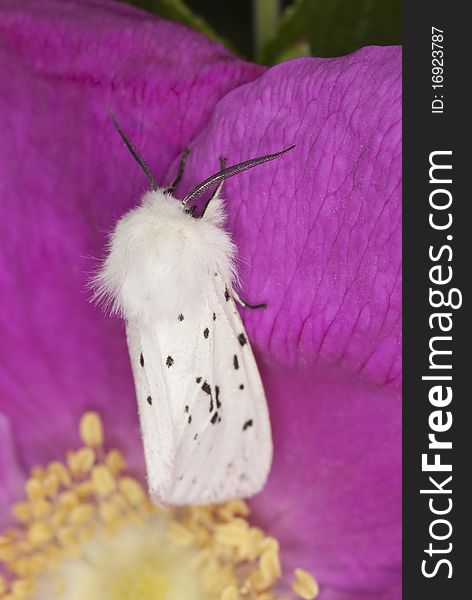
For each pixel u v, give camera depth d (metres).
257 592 0.15
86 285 0.15
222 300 0.14
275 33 0.16
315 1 0.16
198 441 0.14
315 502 0.15
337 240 0.14
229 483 0.14
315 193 0.14
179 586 0.16
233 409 0.14
